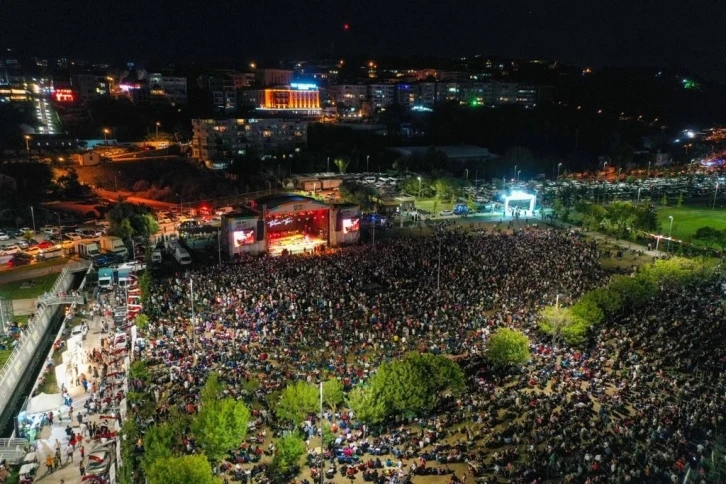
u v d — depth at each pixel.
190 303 88.00
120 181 195.12
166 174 197.62
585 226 150.75
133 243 118.75
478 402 60.47
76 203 169.25
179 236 137.75
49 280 103.81
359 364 68.38
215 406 51.22
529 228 145.62
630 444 53.16
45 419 58.78
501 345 65.75
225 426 49.69
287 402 54.88
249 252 123.38
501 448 53.50
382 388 57.12
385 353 72.00
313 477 49.28
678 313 83.56
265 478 49.16
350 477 49.59
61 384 63.69
